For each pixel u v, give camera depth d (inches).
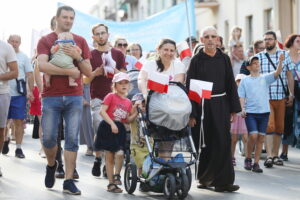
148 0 3833.7
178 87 631.8
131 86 797.2
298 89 922.1
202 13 2632.9
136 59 990.4
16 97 938.1
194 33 1262.3
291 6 1764.3
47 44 632.4
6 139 989.2
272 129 885.2
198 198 635.5
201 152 668.7
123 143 672.4
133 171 647.8
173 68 654.5
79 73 631.2
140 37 1284.4
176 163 617.6
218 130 656.4
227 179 665.6
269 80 865.5
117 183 671.8
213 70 661.9
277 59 920.9
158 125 625.6
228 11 2313.0
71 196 637.9
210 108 658.8
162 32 1278.3
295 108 925.8
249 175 804.6
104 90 789.2
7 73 721.6
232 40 1228.5
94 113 786.8
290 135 937.5
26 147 1111.0
